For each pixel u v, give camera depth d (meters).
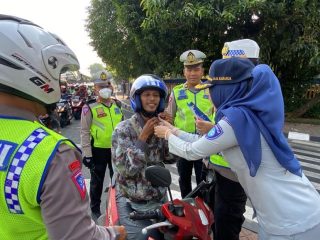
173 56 10.90
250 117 1.54
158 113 2.24
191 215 1.74
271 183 1.56
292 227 1.53
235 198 2.34
